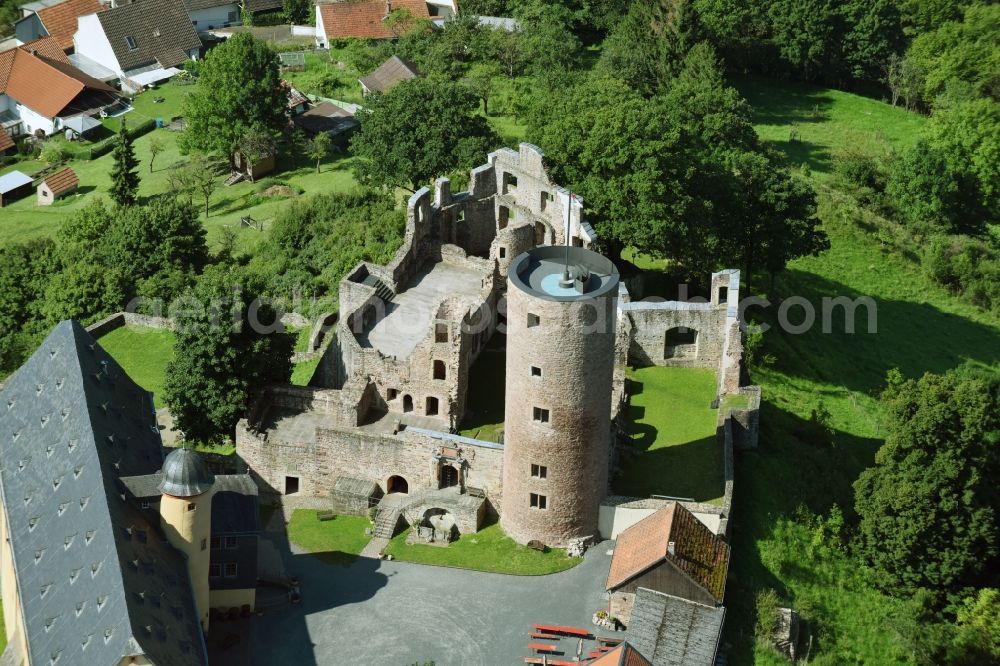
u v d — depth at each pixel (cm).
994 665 10181
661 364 11819
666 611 8950
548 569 9756
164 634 7969
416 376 10669
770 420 11894
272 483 10806
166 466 8756
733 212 12950
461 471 10256
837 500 11306
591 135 12056
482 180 12781
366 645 9169
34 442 9762
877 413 13000
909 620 10212
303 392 10938
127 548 8300
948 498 10550
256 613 9444
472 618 9375
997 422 11056
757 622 9356
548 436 9425
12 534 9050
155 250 14788
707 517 9781
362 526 10394
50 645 7969
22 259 14950
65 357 10119
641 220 11975
